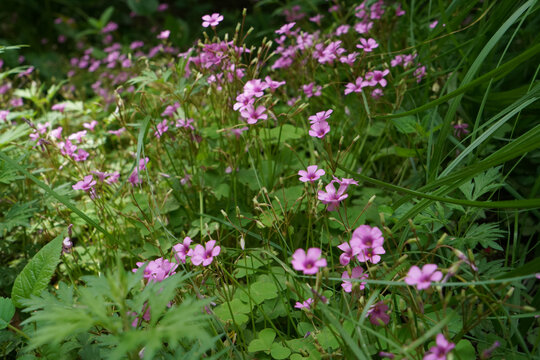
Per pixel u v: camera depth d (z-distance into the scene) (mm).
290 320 371
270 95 415
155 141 506
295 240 444
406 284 299
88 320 277
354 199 497
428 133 455
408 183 481
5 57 1027
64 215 438
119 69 864
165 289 288
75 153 513
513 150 331
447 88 512
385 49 577
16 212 416
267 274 405
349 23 699
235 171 477
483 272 376
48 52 1135
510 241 443
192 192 502
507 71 398
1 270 435
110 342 293
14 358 401
